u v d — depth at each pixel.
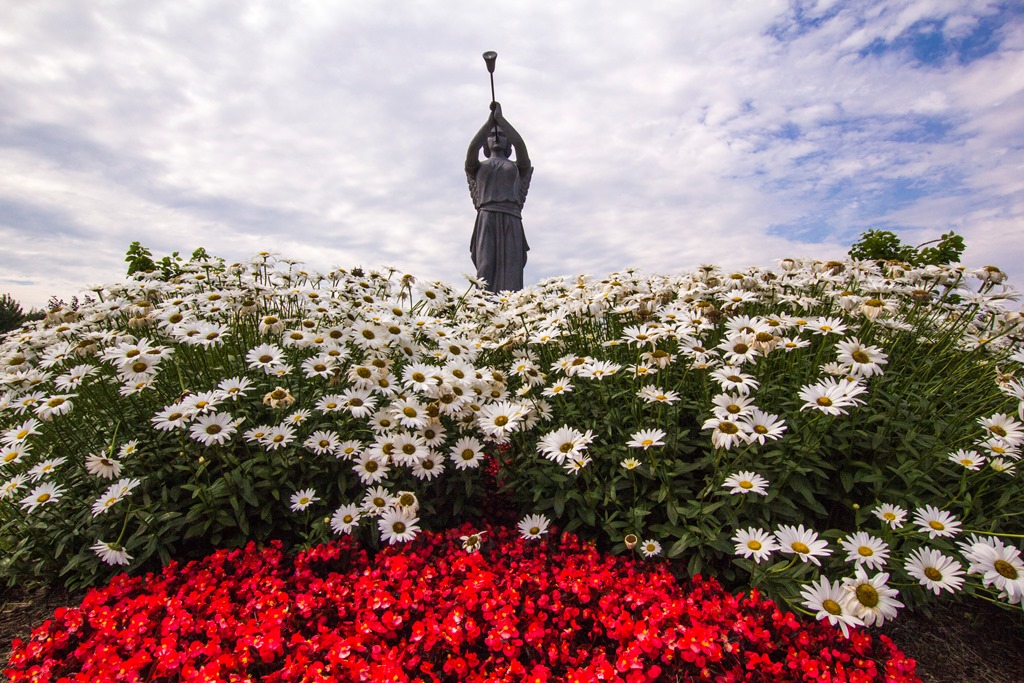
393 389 3.61
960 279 4.26
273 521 3.39
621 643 2.52
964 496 3.15
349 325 4.22
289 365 3.95
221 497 3.28
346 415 3.68
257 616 2.72
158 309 4.40
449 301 5.42
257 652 2.50
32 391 3.87
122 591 2.93
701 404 3.53
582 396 3.99
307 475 3.39
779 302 4.35
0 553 3.56
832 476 3.29
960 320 4.23
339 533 3.31
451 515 3.73
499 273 10.55
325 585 2.89
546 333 4.15
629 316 4.46
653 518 3.34
